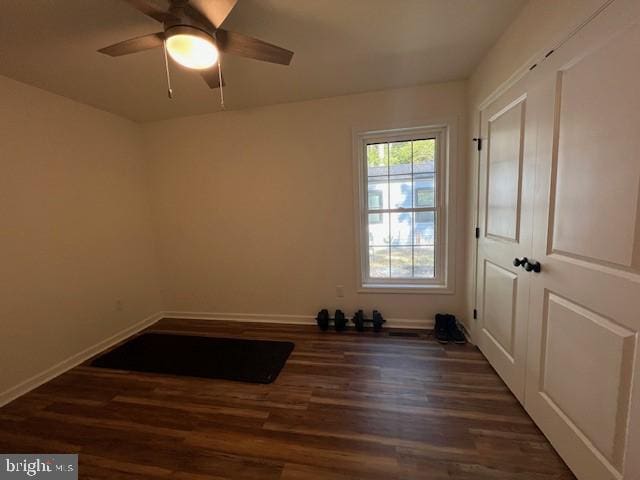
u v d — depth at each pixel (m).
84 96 2.35
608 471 1.01
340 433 1.47
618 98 0.93
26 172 2.06
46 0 1.30
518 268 1.60
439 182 2.63
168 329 2.96
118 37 1.60
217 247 3.11
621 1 0.91
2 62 1.79
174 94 2.41
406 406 1.65
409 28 1.66
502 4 1.47
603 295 1.01
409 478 1.21
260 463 1.32
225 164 2.96
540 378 1.42
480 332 2.22
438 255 2.73
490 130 1.94
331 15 1.53
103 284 2.64
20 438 1.53
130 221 2.95
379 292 2.80
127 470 1.31
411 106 2.48
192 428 1.55
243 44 1.42
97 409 1.74
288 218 2.90
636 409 0.90
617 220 0.95
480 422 1.50
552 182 1.28
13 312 1.96
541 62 1.34
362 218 2.80
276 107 2.76
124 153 2.90
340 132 2.66
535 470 1.22
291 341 2.57
